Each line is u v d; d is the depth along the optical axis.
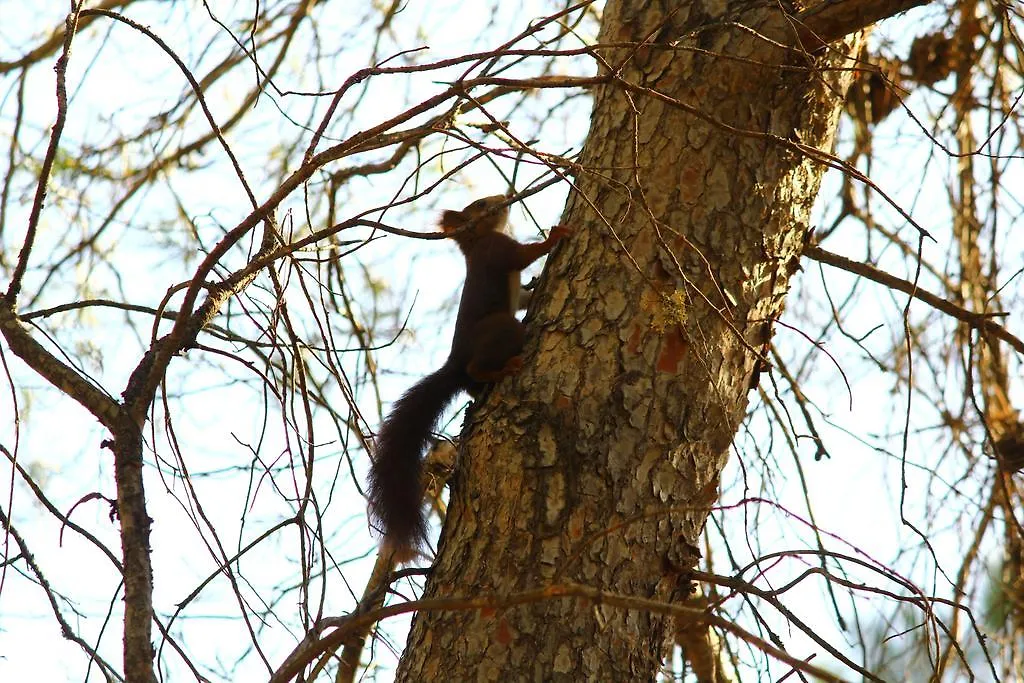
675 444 7.16
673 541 7.02
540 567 6.77
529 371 7.43
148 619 5.77
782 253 7.84
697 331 7.34
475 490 7.14
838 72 8.24
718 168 7.75
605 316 7.45
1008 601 8.38
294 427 6.41
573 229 7.96
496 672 6.56
